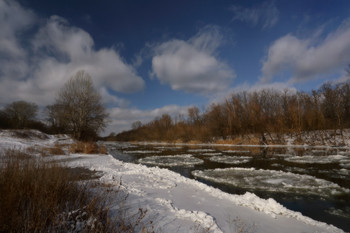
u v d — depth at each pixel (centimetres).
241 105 4462
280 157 1870
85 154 2025
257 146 3438
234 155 2159
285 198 716
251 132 4194
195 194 627
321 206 636
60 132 4103
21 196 321
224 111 4684
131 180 793
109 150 3409
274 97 4453
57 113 3203
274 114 4003
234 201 562
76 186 462
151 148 3819
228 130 4450
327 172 1165
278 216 462
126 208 443
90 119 3284
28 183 361
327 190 803
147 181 785
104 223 323
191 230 362
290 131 3706
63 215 295
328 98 3662
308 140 3425
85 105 3167
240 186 878
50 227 276
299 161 1583
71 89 3144
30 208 310
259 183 920
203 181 981
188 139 5675
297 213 474
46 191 348
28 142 2267
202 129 5153
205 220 405
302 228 405
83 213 329
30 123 4547
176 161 1752
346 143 2947
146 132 7650
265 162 1583
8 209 278
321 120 3269
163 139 6562
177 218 418
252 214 470
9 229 264
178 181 807
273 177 1030
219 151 2731
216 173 1162
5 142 1803
